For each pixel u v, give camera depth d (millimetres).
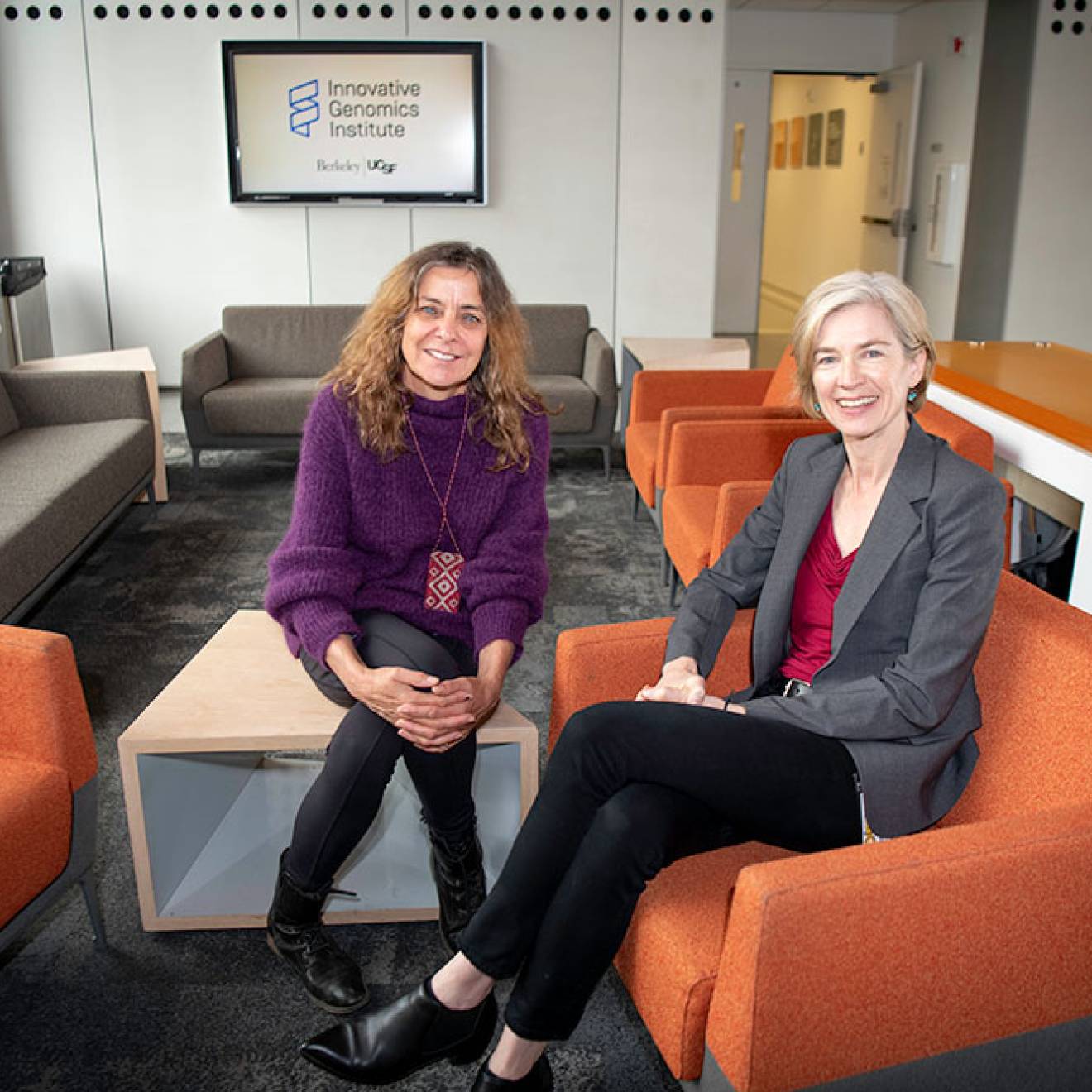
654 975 1436
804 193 11906
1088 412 2656
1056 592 2756
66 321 6969
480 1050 1663
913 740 1562
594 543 4457
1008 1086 1410
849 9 9453
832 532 1746
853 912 1221
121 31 6551
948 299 8508
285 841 2248
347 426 1948
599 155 6887
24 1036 1810
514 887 1498
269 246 6898
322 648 1847
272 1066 1753
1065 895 1313
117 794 2559
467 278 1913
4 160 6707
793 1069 1270
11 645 1795
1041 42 7559
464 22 6648
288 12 6574
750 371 4324
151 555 4285
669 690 1672
